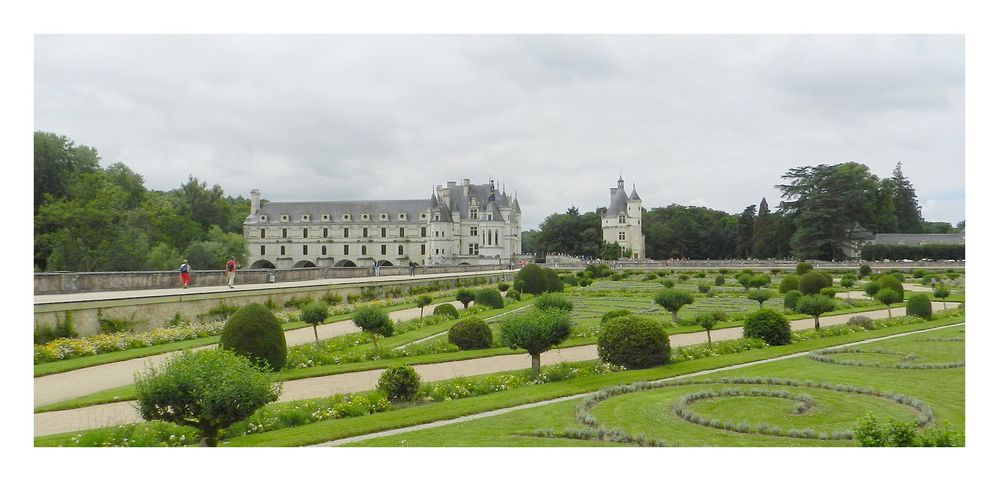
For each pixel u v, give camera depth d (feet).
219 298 134.21
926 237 492.54
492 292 178.60
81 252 275.39
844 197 437.99
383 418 66.54
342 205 601.62
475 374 91.09
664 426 62.18
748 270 346.74
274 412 66.23
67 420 65.41
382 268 257.34
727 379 80.79
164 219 380.58
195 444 57.82
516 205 631.56
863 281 282.15
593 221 625.82
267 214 599.98
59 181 302.86
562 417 66.39
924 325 132.36
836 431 59.06
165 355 98.02
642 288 253.65
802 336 116.88
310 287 164.45
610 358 93.61
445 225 566.36
